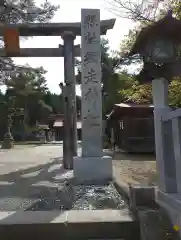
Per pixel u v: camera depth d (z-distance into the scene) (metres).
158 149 4.86
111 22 9.93
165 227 4.19
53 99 55.97
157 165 4.91
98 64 8.59
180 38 4.80
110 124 22.66
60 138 46.09
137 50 5.25
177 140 4.26
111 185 7.52
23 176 9.02
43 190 6.96
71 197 6.21
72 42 10.63
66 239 4.48
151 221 4.31
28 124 46.62
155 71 4.91
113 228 4.50
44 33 10.65
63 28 10.42
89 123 8.41
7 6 14.48
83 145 8.34
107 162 8.09
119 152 17.00
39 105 46.28
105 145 21.30
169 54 4.81
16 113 36.12
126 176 8.73
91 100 8.47
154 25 4.69
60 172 9.76
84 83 8.52
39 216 4.80
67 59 10.59
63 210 5.20
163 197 4.55
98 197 6.19
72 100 10.57
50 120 46.69
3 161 13.30
